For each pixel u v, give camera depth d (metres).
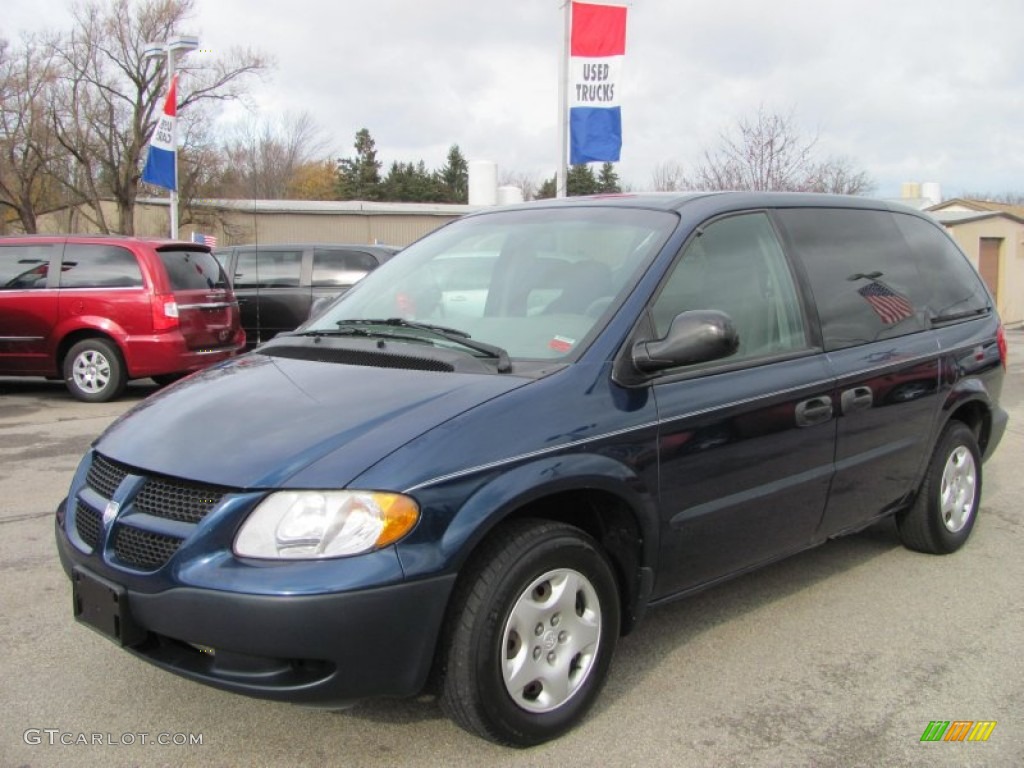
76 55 35.53
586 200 4.22
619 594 3.33
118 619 2.77
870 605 4.28
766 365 3.71
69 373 9.97
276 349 3.75
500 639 2.81
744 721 3.22
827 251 4.27
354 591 2.56
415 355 3.33
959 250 5.38
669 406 3.28
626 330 3.28
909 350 4.44
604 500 3.17
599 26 13.35
